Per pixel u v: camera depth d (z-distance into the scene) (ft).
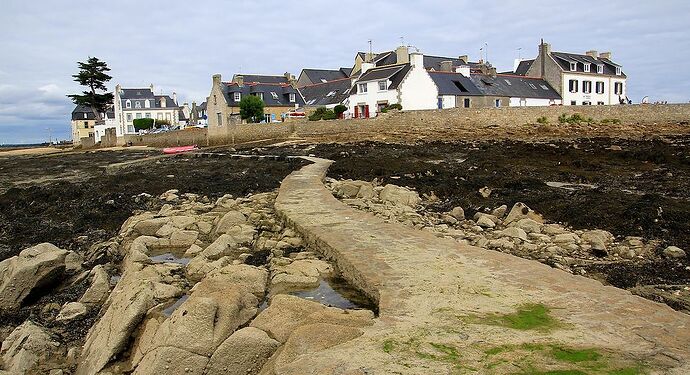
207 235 44.16
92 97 262.47
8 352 23.91
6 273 31.58
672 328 18.25
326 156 103.60
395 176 70.44
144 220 46.39
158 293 26.50
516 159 84.53
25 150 244.42
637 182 61.87
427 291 22.76
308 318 19.92
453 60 224.74
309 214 42.39
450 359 15.90
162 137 200.64
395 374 14.94
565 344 16.94
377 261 27.89
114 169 106.93
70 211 58.23
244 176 77.92
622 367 15.28
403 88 167.22
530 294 22.13
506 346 16.84
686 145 89.71
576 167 75.77
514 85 196.75
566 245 35.32
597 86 216.13
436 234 37.96
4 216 57.98
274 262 33.06
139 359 21.24
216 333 19.76
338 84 216.74
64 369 22.85
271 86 223.51
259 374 17.89
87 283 33.65
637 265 31.04
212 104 219.00
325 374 15.06
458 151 100.94
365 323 19.56
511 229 38.22
